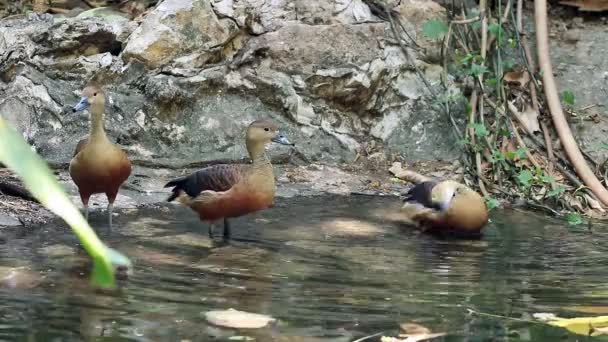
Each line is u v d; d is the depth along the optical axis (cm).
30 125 1107
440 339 526
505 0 1387
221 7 1223
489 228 960
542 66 1242
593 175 1125
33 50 1167
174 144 1141
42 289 614
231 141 1162
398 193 1108
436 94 1255
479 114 1220
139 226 882
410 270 739
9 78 1160
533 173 1131
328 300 619
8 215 873
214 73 1182
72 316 548
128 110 1141
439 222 914
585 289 679
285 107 1203
